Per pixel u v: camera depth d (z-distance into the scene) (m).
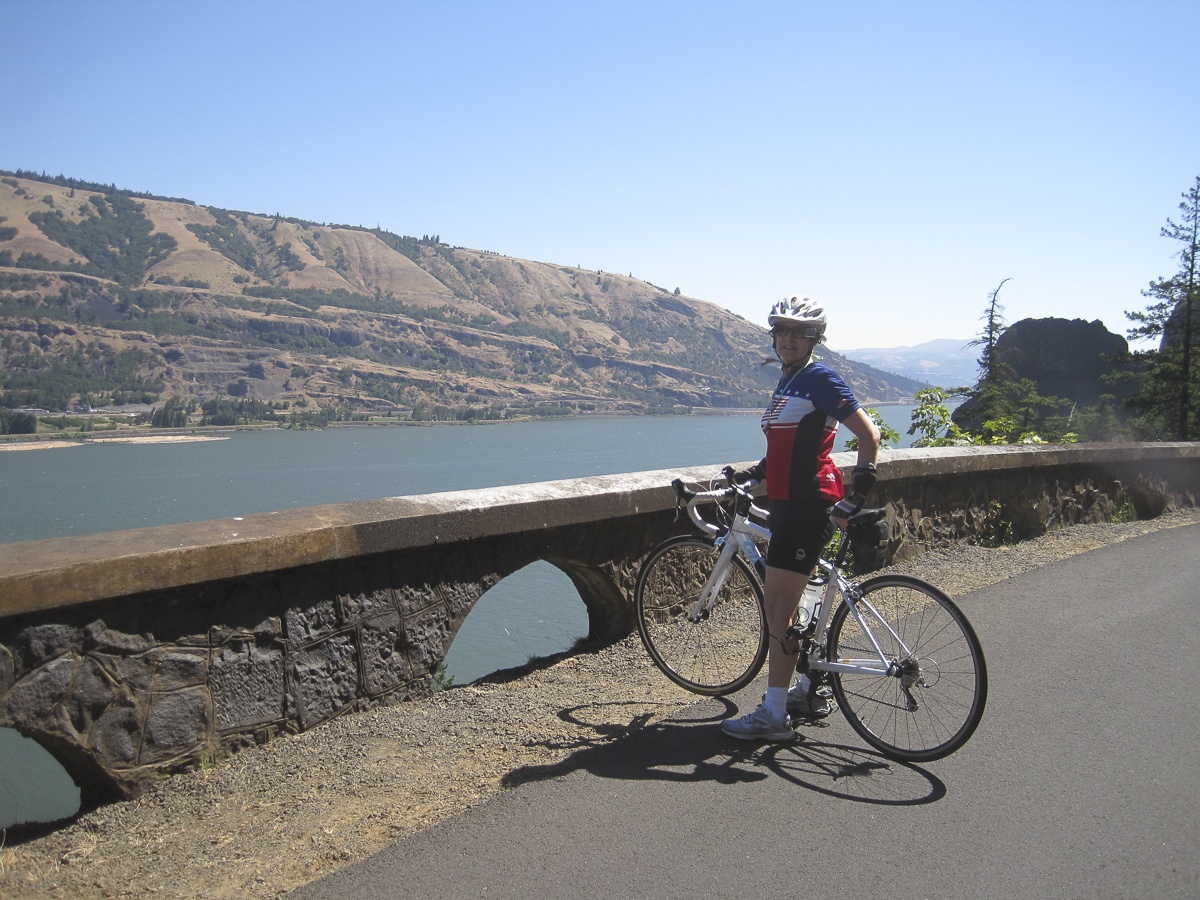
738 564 3.70
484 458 138.12
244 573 2.99
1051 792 2.76
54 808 5.89
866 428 2.99
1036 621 4.74
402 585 3.56
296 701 3.23
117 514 67.62
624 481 4.45
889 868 2.30
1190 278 29.42
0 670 2.53
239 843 2.53
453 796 2.77
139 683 2.83
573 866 2.32
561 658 4.44
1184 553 6.62
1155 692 3.65
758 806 2.68
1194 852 2.38
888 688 3.15
